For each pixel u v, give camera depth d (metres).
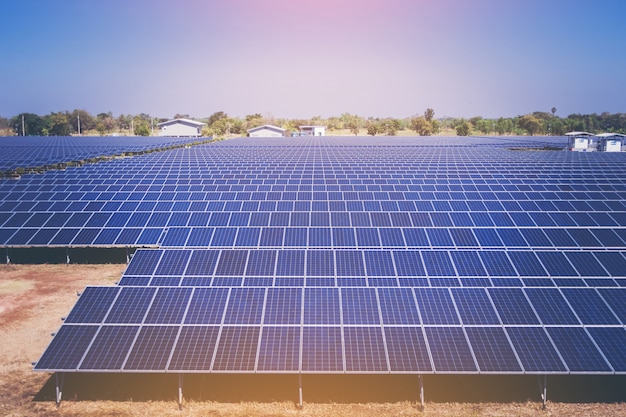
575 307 17.28
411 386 16.88
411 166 60.56
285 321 16.83
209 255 23.38
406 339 16.00
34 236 31.00
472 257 23.08
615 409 15.73
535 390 16.64
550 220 32.06
